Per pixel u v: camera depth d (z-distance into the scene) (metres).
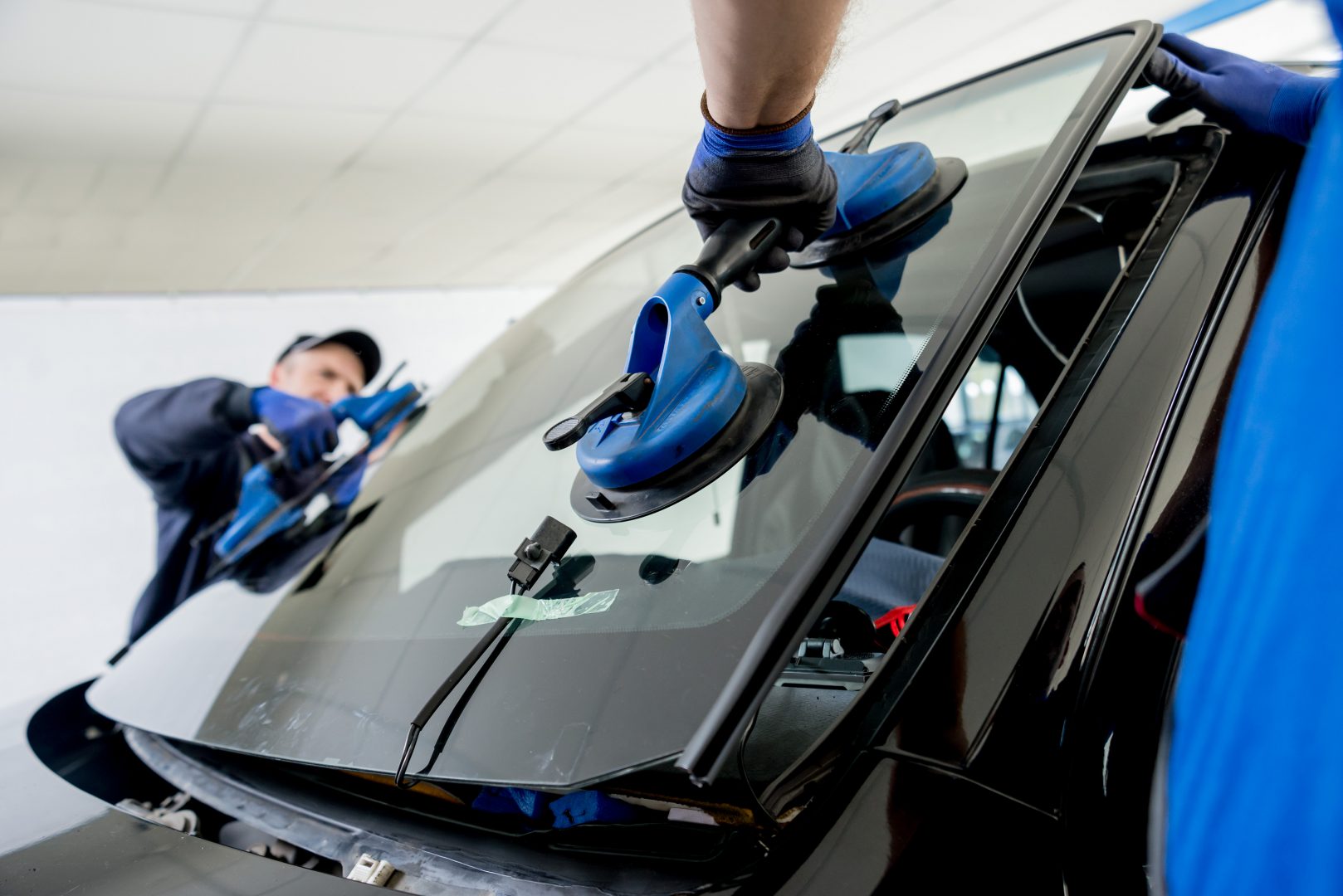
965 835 0.46
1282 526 0.23
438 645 0.62
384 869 0.55
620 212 6.11
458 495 0.82
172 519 4.13
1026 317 1.14
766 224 0.65
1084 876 0.47
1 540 4.25
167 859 0.55
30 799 0.66
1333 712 0.20
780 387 0.63
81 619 4.37
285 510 0.96
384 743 0.56
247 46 3.11
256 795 0.65
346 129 3.95
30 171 3.76
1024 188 0.65
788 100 0.58
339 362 5.61
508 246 6.43
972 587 0.53
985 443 1.35
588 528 0.63
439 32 3.25
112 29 2.85
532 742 0.51
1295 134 0.69
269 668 0.72
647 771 0.52
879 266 0.69
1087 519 0.53
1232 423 0.28
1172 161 0.76
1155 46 0.74
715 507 0.58
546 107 4.11
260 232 5.13
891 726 0.49
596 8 3.27
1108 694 0.50
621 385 0.61
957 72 4.32
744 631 0.51
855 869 0.45
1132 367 0.59
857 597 0.83
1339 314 0.23
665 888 0.48
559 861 0.52
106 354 4.80
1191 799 0.25
